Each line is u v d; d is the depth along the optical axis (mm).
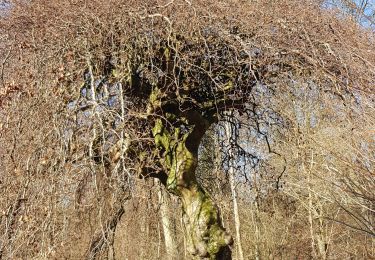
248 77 3832
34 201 3111
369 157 3760
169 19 3436
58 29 3441
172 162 4117
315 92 4094
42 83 3350
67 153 3203
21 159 3232
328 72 3688
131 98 3967
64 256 3152
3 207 3152
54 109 3273
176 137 4117
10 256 3033
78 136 3254
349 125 3881
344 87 3732
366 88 3609
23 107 3352
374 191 3994
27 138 3248
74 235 3229
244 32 3660
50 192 3096
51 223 3068
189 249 4016
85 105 3383
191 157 4133
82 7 3424
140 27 3533
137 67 3834
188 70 3764
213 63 3807
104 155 3367
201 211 4008
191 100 3928
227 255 3926
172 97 4012
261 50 3672
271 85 4039
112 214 3387
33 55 3451
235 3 3621
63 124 3262
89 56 3363
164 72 3664
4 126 3340
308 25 3736
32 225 3070
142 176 4094
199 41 3613
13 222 3180
